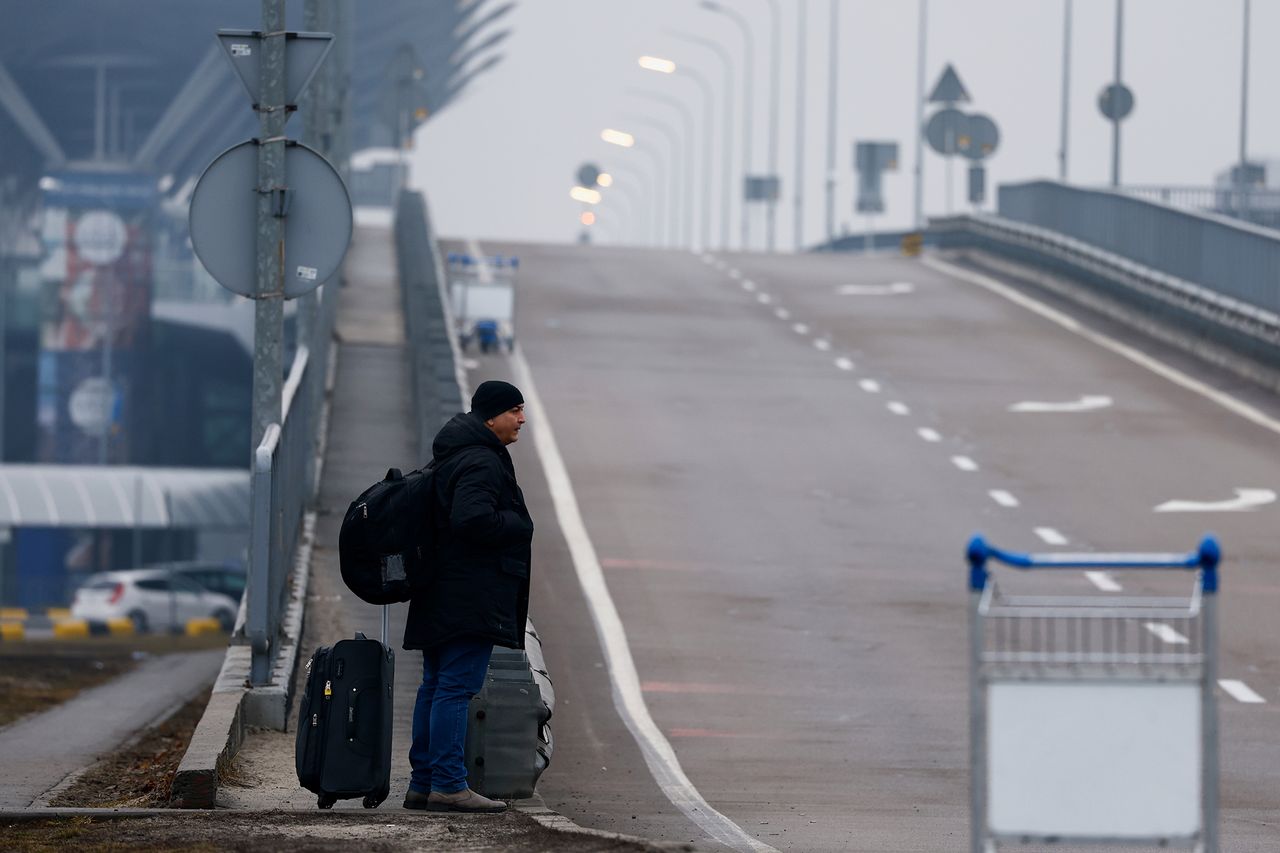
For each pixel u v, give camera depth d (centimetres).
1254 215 16850
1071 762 2066
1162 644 5538
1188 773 2058
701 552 6819
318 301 7569
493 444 3003
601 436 8856
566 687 5119
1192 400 10081
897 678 5266
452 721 3005
